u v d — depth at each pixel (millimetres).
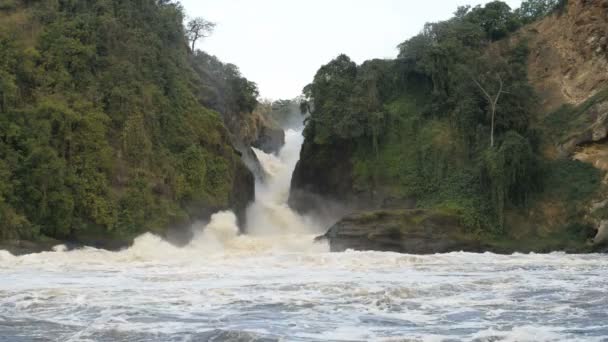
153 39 70438
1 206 49562
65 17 65938
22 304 23609
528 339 17641
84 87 61281
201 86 76188
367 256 45156
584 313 22062
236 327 19484
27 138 54062
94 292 26531
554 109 72000
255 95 86688
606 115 64812
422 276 33344
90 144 57375
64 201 53062
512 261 44812
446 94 73125
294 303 23844
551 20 80625
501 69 69938
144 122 62406
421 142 70562
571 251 57750
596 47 73125
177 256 49062
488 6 85125
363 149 72812
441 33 77938
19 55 60031
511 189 62500
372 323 20266
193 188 63406
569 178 63906
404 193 68438
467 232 60219
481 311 22406
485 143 66562
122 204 57312
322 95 76688
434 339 17562
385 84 77312
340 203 73438
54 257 46156
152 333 18516
